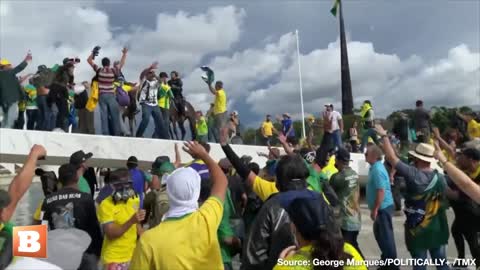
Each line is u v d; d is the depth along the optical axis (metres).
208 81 14.70
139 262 2.75
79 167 5.42
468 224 5.43
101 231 4.58
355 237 6.07
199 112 15.24
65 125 12.14
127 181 4.90
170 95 13.31
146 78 12.69
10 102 11.07
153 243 2.77
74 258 3.32
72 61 11.89
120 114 12.45
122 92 12.33
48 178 6.31
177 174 2.93
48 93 11.71
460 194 5.38
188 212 2.89
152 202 5.46
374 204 6.02
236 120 16.66
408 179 5.24
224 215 5.03
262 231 3.25
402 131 13.22
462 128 12.52
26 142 11.12
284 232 3.18
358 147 17.09
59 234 3.42
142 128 12.58
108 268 4.66
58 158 11.55
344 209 5.97
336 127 12.98
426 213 5.23
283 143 6.54
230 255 5.09
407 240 5.44
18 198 3.46
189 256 2.76
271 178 5.81
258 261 3.23
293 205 2.71
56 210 4.27
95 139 11.87
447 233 5.25
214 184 3.12
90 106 11.98
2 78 10.98
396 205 10.92
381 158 6.20
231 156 4.34
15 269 2.70
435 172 5.27
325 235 2.55
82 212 4.32
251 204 5.44
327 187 5.84
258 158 14.92
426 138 12.47
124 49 12.30
